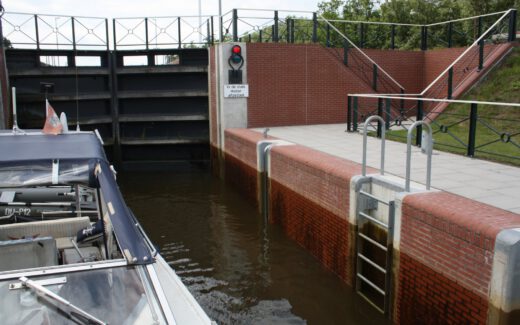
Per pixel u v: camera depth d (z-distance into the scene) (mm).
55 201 6348
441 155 8375
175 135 15281
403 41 24438
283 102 13891
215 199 11766
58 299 2842
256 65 13523
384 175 6496
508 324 4004
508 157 7961
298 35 23141
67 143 4434
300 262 7684
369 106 14562
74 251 4520
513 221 4328
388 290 5781
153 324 2818
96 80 14516
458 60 12406
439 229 4797
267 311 6129
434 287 4910
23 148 4211
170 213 10562
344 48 14555
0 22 12656
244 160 11516
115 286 3084
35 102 13898
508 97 11531
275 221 9672
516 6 19969
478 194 5695
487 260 4172
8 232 4590
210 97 14586
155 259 3445
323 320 5875
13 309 2807
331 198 7121
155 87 14766
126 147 15359
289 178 8789
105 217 4289
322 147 9594
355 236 6449
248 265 7621
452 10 23516
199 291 6719
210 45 14398
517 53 12750
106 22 14047
